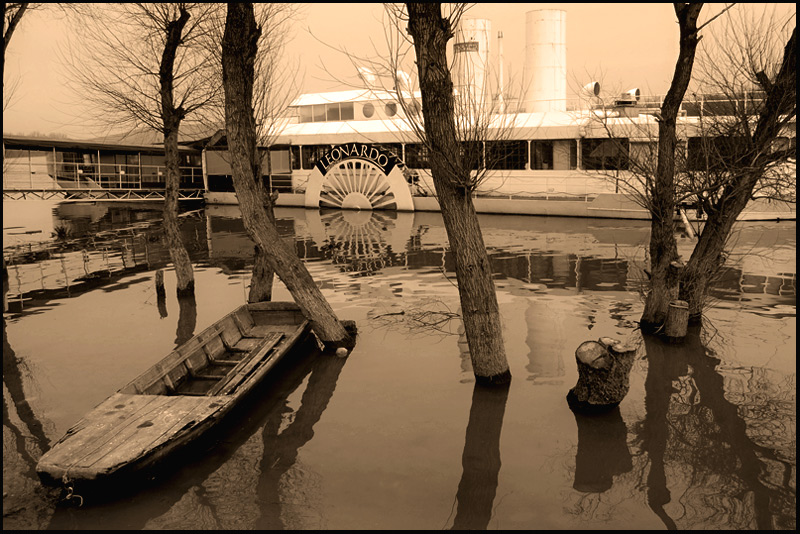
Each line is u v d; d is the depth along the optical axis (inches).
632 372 390.3
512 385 372.2
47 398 360.8
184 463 289.6
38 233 1140.5
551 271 705.0
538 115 1246.3
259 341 437.4
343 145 1423.5
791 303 538.0
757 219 1072.8
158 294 616.1
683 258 748.0
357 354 434.9
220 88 642.8
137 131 686.5
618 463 284.7
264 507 253.9
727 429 315.3
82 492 260.4
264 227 436.8
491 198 1304.1
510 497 258.8
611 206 1175.0
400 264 769.6
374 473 278.5
